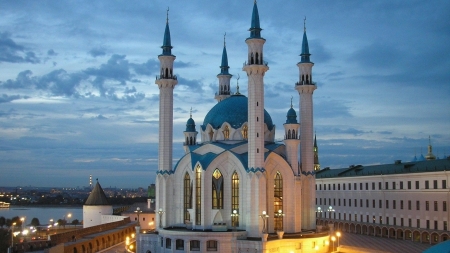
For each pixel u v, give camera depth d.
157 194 123.50
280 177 118.38
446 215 131.75
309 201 126.94
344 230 184.75
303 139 128.88
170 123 125.44
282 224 117.06
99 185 197.75
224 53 151.88
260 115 111.75
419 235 143.50
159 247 116.50
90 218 191.75
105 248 133.88
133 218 191.25
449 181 132.00
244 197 113.19
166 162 123.75
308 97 129.50
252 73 112.12
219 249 107.19
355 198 178.75
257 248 103.75
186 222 119.69
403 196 150.50
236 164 114.75
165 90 125.75
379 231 163.50
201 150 122.94
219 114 127.88
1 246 144.75
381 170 168.12
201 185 114.38
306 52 131.38
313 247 111.56
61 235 117.75
